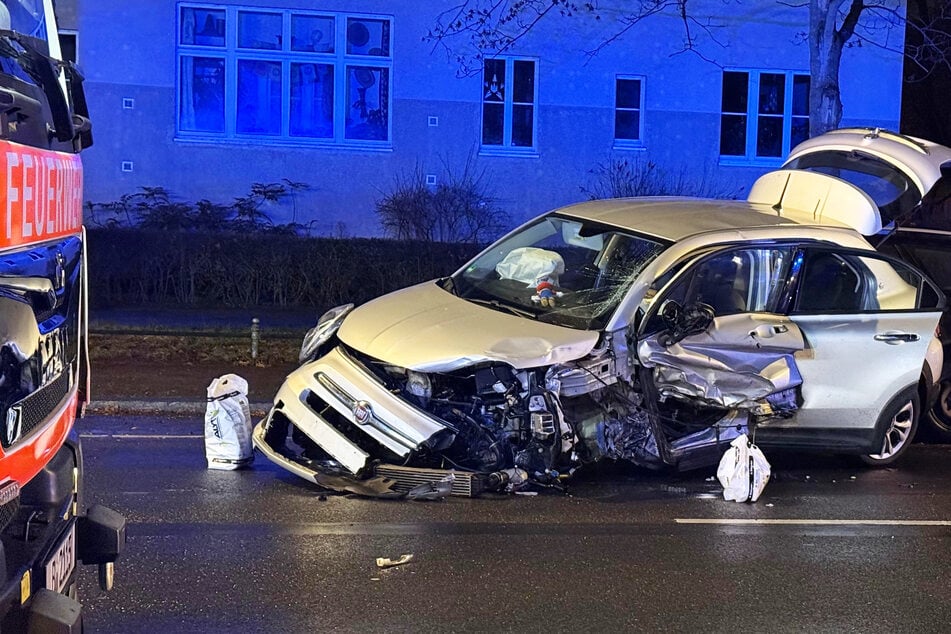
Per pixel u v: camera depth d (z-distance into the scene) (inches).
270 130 751.7
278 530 250.5
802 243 315.0
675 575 232.1
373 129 761.6
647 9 752.3
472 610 207.0
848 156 369.1
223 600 207.0
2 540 131.2
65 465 148.5
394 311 300.0
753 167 794.8
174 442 337.1
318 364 288.2
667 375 290.4
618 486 301.1
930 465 345.1
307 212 755.4
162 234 590.6
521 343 273.7
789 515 282.5
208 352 476.4
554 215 339.0
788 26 786.2
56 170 138.3
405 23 749.9
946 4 778.8
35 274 126.6
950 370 367.2
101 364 445.1
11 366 116.5
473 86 757.9
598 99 772.0
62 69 152.0
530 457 280.5
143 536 243.0
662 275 293.6
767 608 214.5
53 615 122.1
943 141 909.8
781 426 314.2
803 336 310.3
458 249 619.8
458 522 261.4
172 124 734.5
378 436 269.3
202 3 733.3
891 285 328.2
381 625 197.9
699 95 782.5
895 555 252.4
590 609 210.1
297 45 748.0
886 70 788.6
